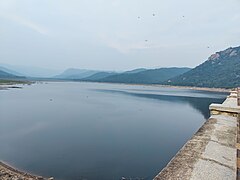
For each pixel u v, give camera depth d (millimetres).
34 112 53531
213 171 4516
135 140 29375
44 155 23562
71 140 29234
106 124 39781
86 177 18469
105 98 94812
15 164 21234
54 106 65438
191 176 4297
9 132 33500
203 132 7219
